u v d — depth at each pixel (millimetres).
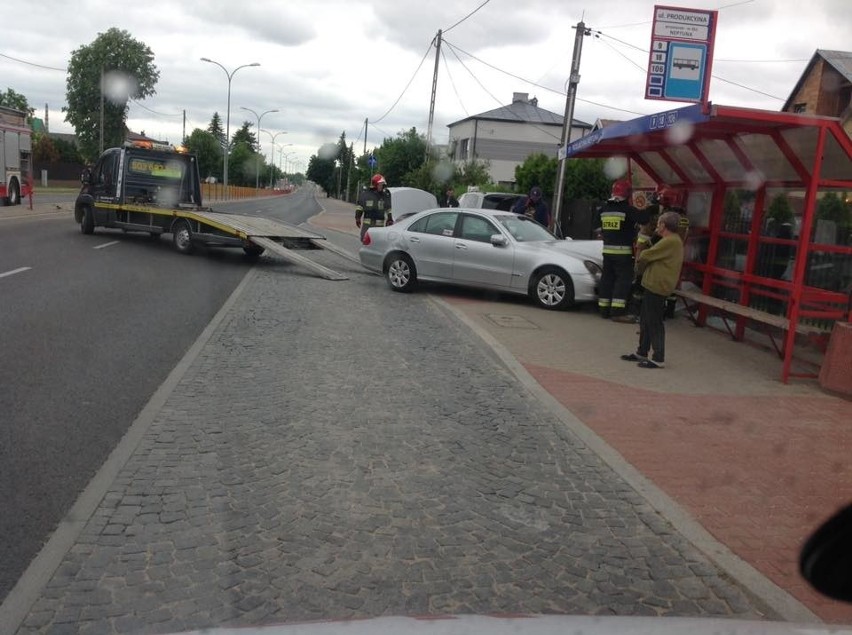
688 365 8797
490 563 4020
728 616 3625
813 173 7898
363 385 7301
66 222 24125
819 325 9031
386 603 3570
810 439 6254
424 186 33906
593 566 4051
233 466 5137
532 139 54500
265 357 8203
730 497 5000
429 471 5238
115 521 4258
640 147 11562
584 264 12070
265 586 3656
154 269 14852
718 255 11125
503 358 8672
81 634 3188
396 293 13617
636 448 5887
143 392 6719
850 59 24406
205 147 84062
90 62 56750
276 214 42156
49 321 9406
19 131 31078
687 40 14977
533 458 5613
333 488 4859
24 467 4941
